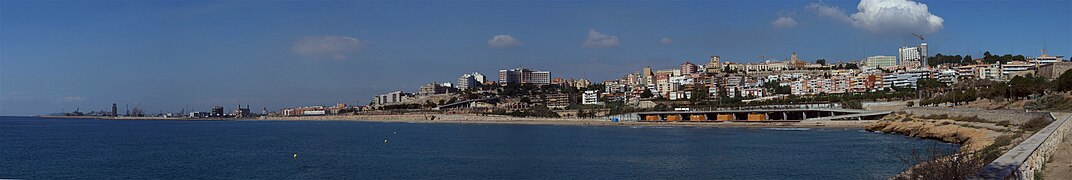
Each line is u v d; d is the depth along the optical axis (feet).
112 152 409.08
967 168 102.22
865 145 366.22
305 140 540.52
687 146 396.57
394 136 602.44
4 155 392.27
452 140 511.40
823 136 479.82
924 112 547.49
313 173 280.92
